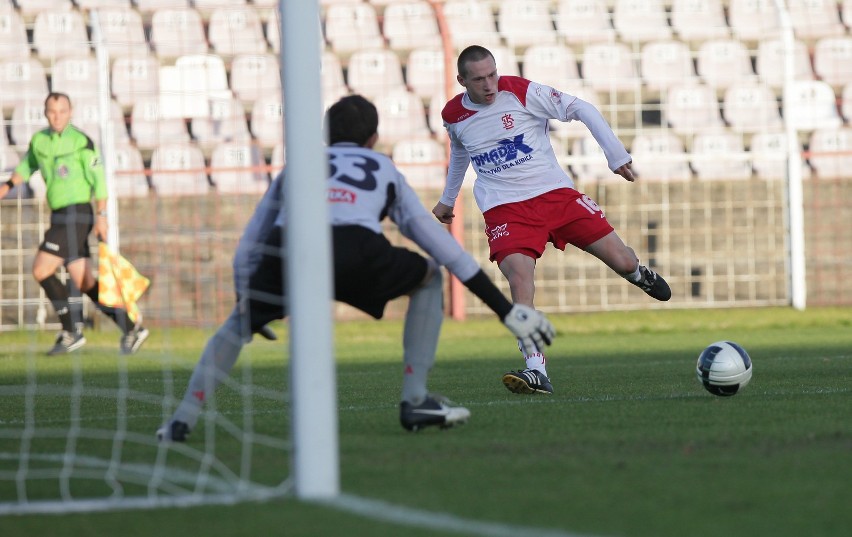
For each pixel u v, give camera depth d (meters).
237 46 45.69
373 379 25.17
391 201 14.12
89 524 9.73
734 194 44.00
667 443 13.41
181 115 44.72
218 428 15.80
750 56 48.72
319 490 10.58
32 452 13.85
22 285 40.47
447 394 20.81
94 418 18.02
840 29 49.16
